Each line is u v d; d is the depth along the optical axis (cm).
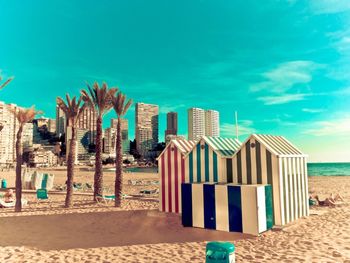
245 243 760
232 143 1176
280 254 666
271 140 1023
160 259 650
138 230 954
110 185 3073
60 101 1509
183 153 1160
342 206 1382
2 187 2558
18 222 1108
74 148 1519
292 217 988
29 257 684
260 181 951
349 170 8562
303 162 1100
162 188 1226
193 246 748
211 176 1059
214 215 904
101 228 998
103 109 1647
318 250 694
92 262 642
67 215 1239
